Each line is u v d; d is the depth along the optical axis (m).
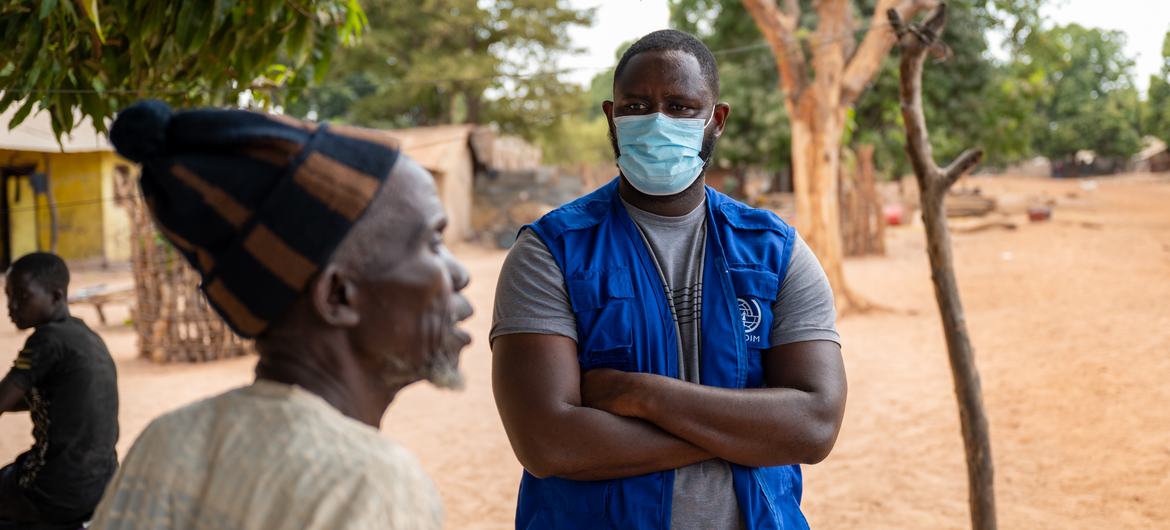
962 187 40.47
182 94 4.27
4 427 8.53
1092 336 10.02
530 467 2.19
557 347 2.20
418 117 36.75
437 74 30.11
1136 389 7.95
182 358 11.92
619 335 2.20
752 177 38.91
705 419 2.11
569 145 34.31
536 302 2.22
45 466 3.47
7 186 20.73
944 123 23.78
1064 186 48.62
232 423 1.17
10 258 20.84
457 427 8.66
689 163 2.25
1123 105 66.56
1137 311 11.23
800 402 2.17
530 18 31.38
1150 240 20.83
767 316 2.26
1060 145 67.56
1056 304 12.50
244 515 1.10
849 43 13.34
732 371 2.21
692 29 25.78
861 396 9.02
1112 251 18.84
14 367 3.46
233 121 1.14
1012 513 5.90
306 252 1.13
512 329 2.23
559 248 2.26
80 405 3.49
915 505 6.17
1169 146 60.22
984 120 22.42
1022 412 7.86
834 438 2.20
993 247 20.91
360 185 1.15
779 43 12.88
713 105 2.32
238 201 1.13
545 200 30.12
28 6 3.36
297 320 1.18
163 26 3.66
